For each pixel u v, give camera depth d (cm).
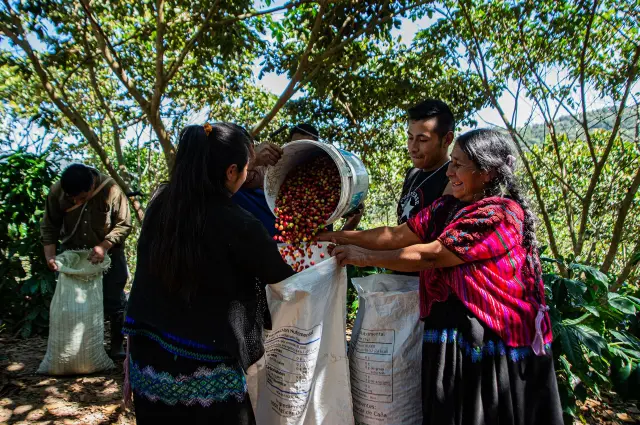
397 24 517
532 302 171
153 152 1289
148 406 161
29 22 534
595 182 481
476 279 166
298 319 182
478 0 545
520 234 170
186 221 152
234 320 157
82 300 352
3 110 981
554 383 168
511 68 525
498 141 174
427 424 170
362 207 246
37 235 454
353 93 648
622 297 271
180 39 633
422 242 196
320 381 188
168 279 152
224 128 163
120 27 719
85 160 1269
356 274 476
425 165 233
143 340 165
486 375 165
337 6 526
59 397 317
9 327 459
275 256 164
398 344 190
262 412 191
